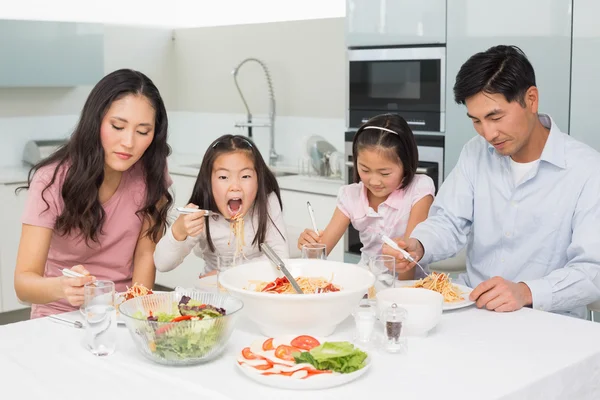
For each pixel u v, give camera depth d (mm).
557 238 2264
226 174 2395
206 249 2566
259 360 1517
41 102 5039
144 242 2395
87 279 1831
